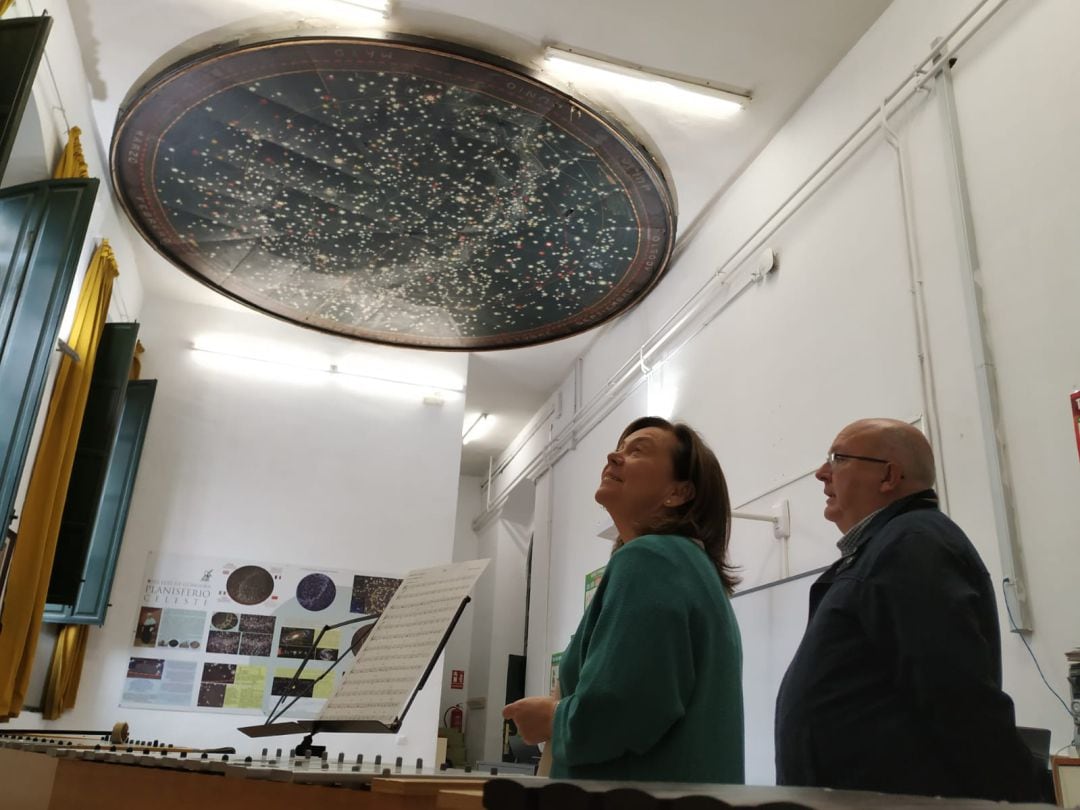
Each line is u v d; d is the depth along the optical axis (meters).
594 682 1.04
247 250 5.71
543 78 4.25
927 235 3.53
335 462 7.46
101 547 6.36
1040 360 2.87
